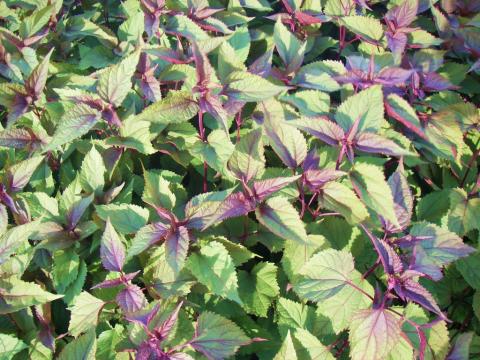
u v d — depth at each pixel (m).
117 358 0.54
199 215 0.59
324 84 0.78
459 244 0.57
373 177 0.57
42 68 0.72
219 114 0.61
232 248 0.63
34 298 0.56
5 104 0.73
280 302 0.62
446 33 0.93
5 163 0.79
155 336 0.49
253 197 0.58
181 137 0.76
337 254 0.57
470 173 0.79
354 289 0.56
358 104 0.62
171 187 0.72
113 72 0.67
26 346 0.58
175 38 0.94
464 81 0.94
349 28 0.87
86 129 0.65
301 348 0.57
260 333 0.63
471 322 0.67
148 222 0.65
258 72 0.77
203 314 0.54
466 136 0.83
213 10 0.88
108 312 0.62
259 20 1.07
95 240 0.66
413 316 0.55
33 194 0.68
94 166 0.69
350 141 0.58
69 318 0.66
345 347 0.60
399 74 0.69
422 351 0.49
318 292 0.56
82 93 0.71
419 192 0.78
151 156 0.83
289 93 0.84
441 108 0.79
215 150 0.69
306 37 0.95
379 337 0.49
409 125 0.69
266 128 0.61
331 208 0.59
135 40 0.91
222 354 0.52
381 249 0.52
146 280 0.61
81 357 0.51
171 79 0.78
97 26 0.93
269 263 0.66
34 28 0.86
